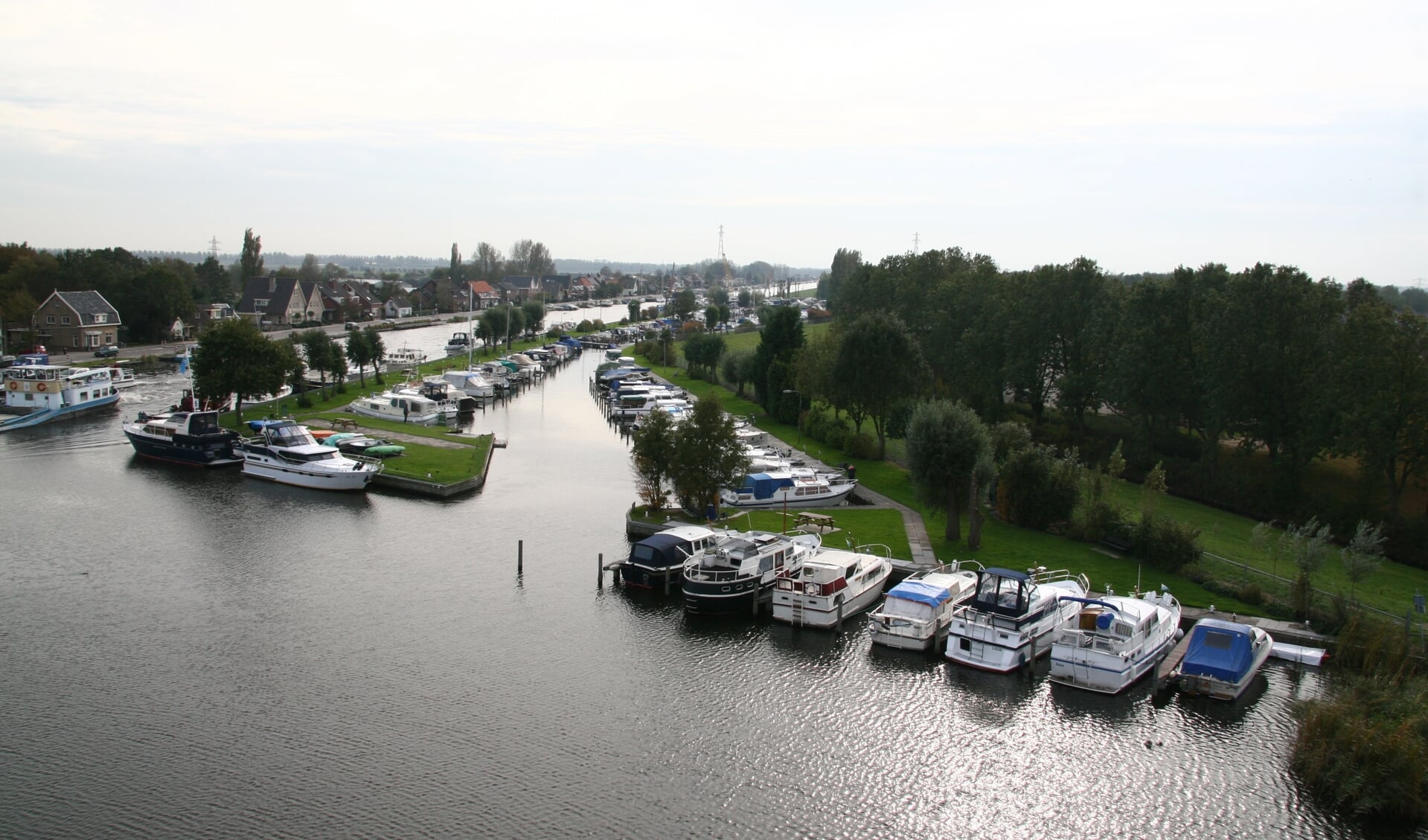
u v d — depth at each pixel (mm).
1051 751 32812
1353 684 34188
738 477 57406
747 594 44469
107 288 154875
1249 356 65562
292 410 95688
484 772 30516
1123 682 36188
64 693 35094
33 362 109125
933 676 38281
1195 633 37719
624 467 78250
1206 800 30078
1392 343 57250
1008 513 56344
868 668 38938
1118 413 90312
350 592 46125
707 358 133750
